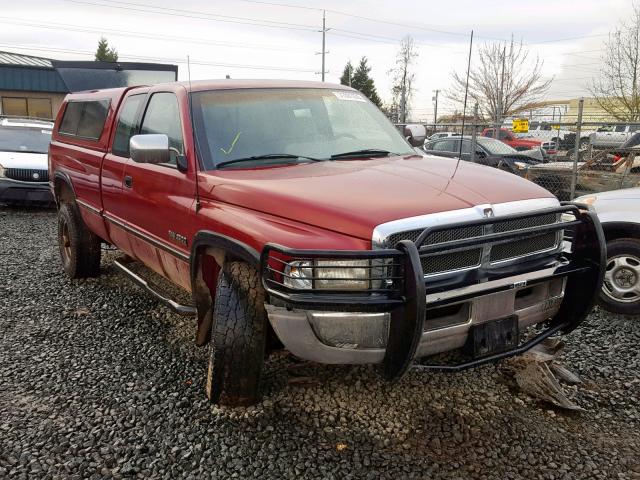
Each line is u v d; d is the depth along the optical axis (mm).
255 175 3723
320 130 4383
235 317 3389
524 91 34344
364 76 80000
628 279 5254
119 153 5152
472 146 11617
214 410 3586
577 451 3207
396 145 4652
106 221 5457
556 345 4004
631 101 26359
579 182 10633
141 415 3584
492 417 3545
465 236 3125
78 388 3947
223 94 4352
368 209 3027
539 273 3371
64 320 5219
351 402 3703
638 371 4156
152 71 10086
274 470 3057
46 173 11344
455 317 3168
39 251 7992
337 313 2967
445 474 3012
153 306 5559
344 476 3004
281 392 3791
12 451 3223
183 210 3986
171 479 2994
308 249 2943
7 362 4359
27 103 35844
